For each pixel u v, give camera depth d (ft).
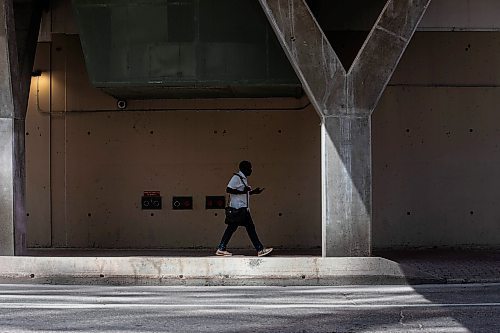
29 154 53.31
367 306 30.68
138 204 52.90
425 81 53.11
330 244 39.91
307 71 39.88
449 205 52.90
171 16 45.44
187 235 52.75
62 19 53.31
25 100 47.55
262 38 45.83
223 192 52.80
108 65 46.01
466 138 53.11
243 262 38.58
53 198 53.16
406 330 25.32
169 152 53.01
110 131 53.11
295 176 52.75
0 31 40.93
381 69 40.06
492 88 53.31
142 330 25.31
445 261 44.60
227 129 53.01
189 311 29.37
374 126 52.95
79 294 34.50
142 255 48.06
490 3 53.36
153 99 53.06
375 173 52.90
